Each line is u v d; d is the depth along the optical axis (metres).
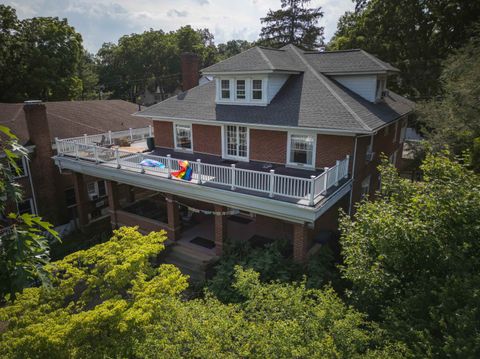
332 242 14.55
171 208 15.73
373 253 8.21
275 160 15.79
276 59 17.02
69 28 38.88
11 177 4.67
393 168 9.75
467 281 6.11
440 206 7.24
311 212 11.39
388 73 18.02
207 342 6.28
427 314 6.89
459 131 15.80
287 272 11.74
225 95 17.72
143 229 17.48
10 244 4.52
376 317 8.01
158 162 15.85
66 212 22.38
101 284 8.27
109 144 22.38
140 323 6.77
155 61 69.88
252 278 8.30
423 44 30.91
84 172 18.83
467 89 15.62
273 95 16.47
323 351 5.84
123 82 70.62
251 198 12.62
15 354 6.38
